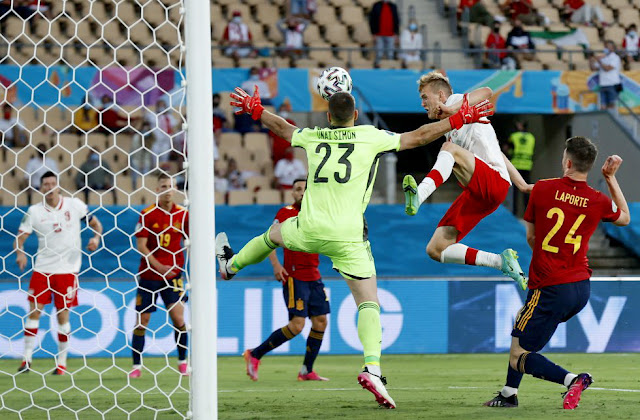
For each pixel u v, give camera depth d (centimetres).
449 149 2183
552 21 7450
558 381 2153
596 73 6531
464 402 2427
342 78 2234
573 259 2161
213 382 1748
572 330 4569
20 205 5453
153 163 5709
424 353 4509
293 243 2091
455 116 2058
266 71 6153
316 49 6338
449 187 6944
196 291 1753
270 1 7131
